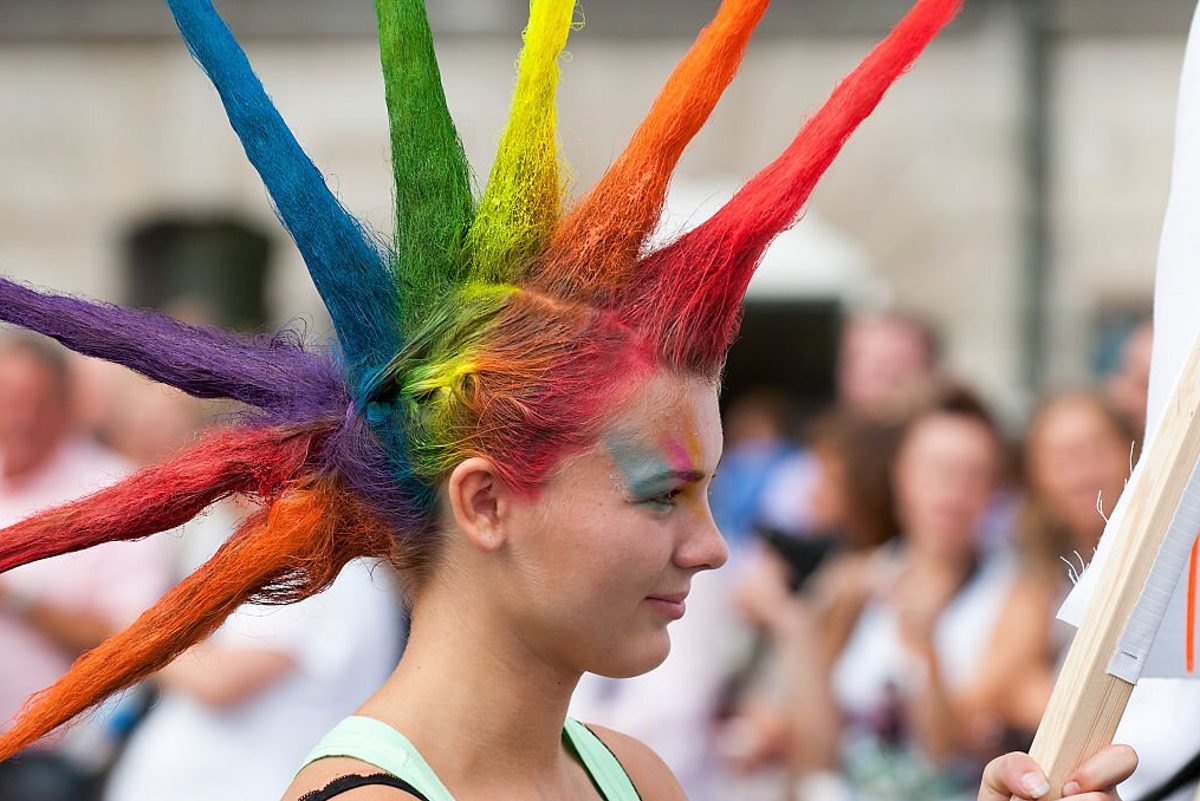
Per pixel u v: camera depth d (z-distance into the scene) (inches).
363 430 147.6
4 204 725.9
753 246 143.9
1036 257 685.9
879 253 695.7
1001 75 687.1
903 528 366.6
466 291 145.9
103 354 154.4
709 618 370.0
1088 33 682.2
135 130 723.4
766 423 518.0
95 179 724.7
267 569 148.3
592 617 141.5
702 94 145.3
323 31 697.6
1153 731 245.3
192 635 147.9
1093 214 686.5
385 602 323.9
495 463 140.3
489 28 676.7
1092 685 137.1
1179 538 137.6
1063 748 137.0
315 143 698.8
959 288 690.8
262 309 514.3
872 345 475.2
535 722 147.2
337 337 157.4
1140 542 137.7
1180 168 165.8
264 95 153.3
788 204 144.0
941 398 371.2
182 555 339.6
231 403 177.2
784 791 363.3
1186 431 138.0
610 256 143.1
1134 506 139.8
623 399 140.2
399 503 146.7
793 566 392.5
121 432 384.2
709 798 363.3
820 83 684.7
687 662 362.9
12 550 148.3
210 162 721.0
